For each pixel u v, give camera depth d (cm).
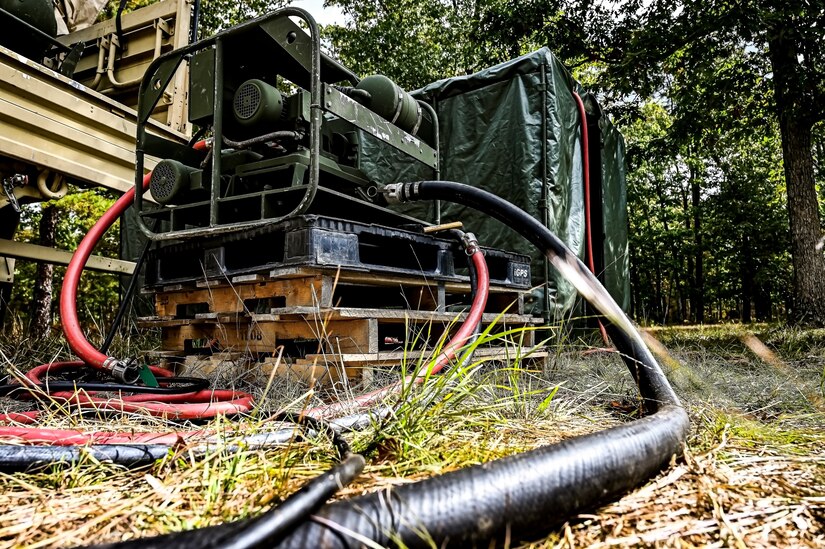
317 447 132
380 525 75
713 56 781
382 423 141
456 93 512
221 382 240
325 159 270
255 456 129
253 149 280
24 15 337
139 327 452
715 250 1984
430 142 364
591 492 93
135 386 207
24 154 285
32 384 185
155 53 396
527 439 150
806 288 719
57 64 418
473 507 80
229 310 260
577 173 529
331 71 303
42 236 796
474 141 498
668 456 118
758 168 1847
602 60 1001
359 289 347
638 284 2080
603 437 104
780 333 568
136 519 97
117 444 128
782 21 666
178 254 279
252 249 266
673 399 159
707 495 107
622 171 702
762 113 852
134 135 353
